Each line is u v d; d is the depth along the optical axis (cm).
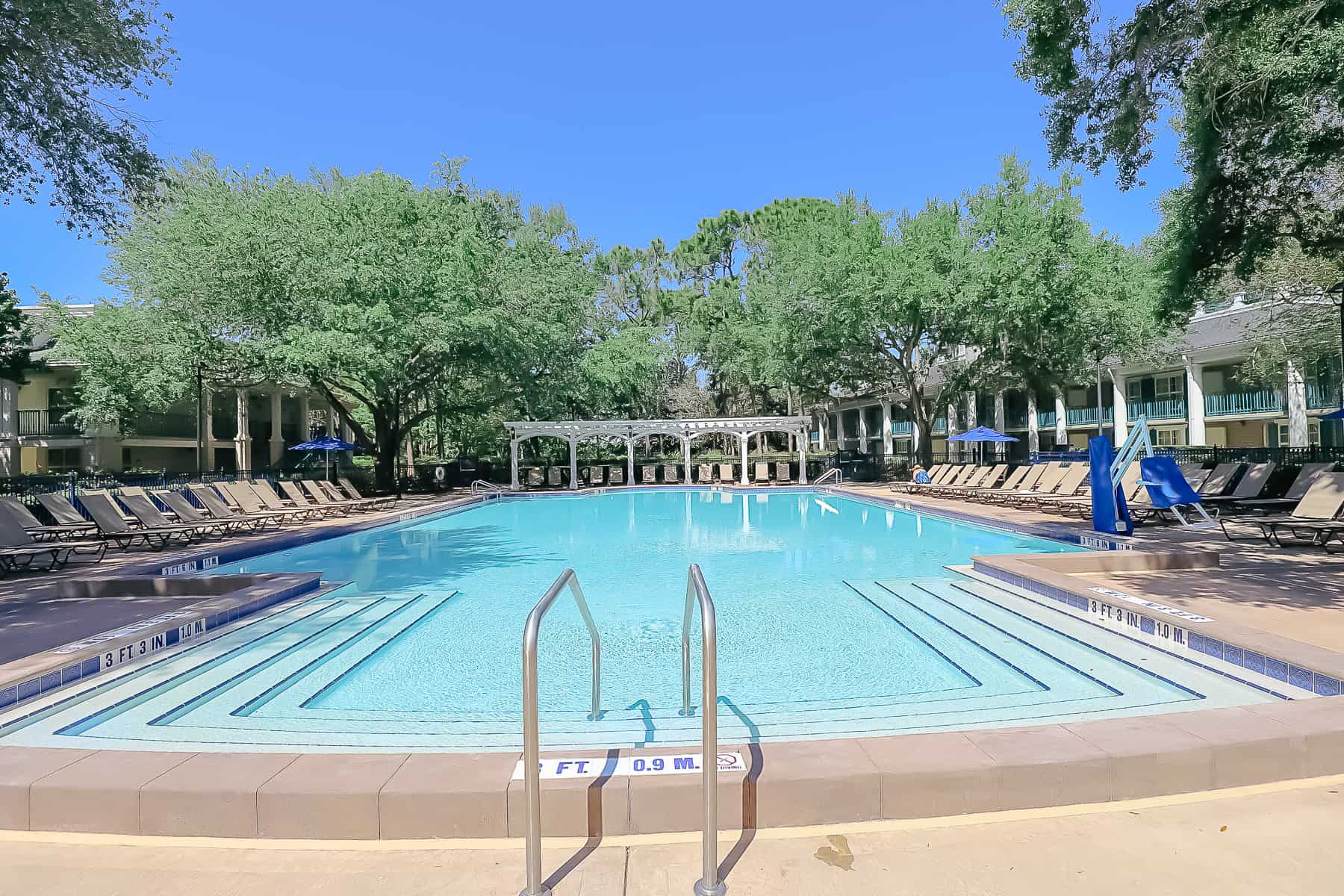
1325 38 753
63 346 2252
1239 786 294
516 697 461
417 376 2388
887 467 2822
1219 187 1032
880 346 2441
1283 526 898
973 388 2519
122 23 877
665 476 2822
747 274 3441
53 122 886
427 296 1989
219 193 1944
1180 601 583
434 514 1727
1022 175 2044
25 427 2806
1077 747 294
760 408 4141
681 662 529
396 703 452
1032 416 3372
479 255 2203
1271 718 320
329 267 1841
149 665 484
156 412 2770
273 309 1900
